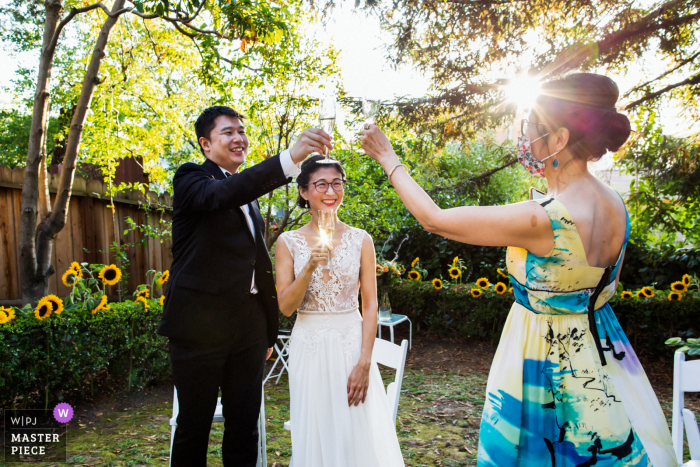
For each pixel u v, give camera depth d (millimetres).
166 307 1974
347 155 5574
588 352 1167
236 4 3652
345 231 2121
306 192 2162
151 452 2955
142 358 4047
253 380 2072
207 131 2086
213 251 1943
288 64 4816
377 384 2033
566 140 1178
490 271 7348
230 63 4477
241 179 1686
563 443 1163
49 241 4137
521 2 4410
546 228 1133
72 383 3586
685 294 4945
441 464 2900
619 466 1116
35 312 3344
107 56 5930
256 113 5195
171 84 6988
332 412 1910
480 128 5160
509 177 7918
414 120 5145
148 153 6652
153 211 6113
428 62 4957
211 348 1938
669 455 1155
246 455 2043
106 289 5410
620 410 1146
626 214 1222
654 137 4688
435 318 6277
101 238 5516
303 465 1896
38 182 4098
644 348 5160
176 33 6016
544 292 1181
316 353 1958
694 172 4625
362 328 2029
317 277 2002
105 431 3301
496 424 1223
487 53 4770
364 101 1689
